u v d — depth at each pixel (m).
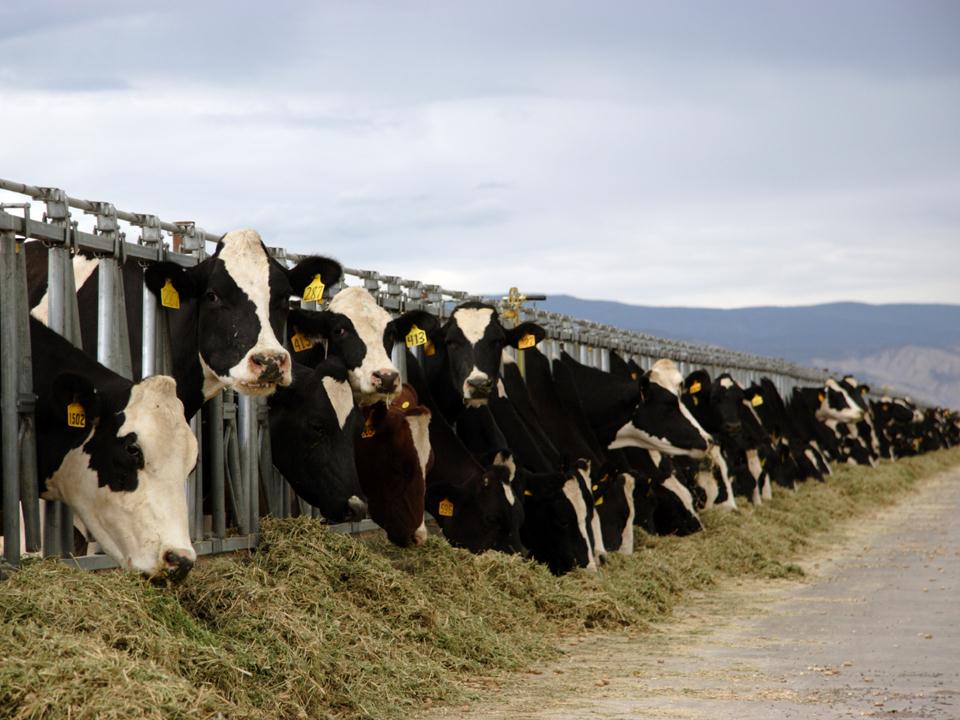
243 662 7.32
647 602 12.42
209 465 10.17
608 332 22.56
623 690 8.45
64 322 8.63
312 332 11.41
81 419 7.56
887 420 47.53
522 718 7.49
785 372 43.19
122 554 7.66
